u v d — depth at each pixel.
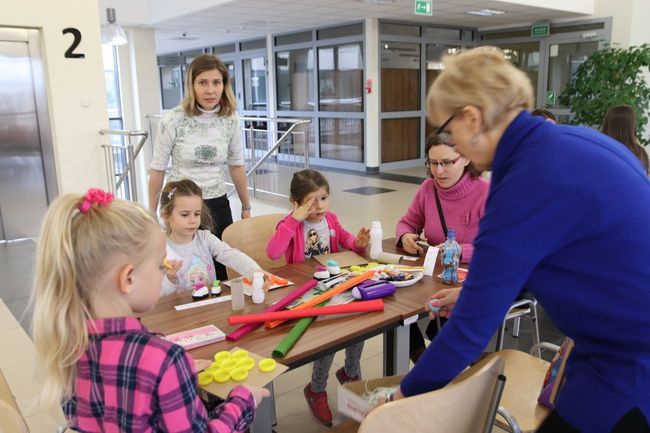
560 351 1.43
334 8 7.17
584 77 7.21
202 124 2.64
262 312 1.62
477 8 7.25
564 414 1.02
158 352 0.96
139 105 8.44
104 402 0.97
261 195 7.19
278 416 2.24
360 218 5.77
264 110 10.77
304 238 2.36
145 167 8.41
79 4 5.03
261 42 10.38
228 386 1.20
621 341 0.95
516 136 0.98
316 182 2.29
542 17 8.13
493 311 0.96
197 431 0.99
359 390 1.38
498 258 0.93
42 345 0.97
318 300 1.66
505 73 0.99
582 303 0.95
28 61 4.99
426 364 1.06
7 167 5.11
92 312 0.98
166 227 2.06
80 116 5.18
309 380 2.54
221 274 2.61
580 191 0.89
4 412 1.13
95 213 0.98
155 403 0.95
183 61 12.25
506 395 1.63
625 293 0.92
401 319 1.60
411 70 8.98
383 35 8.37
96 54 5.18
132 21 7.98
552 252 0.94
